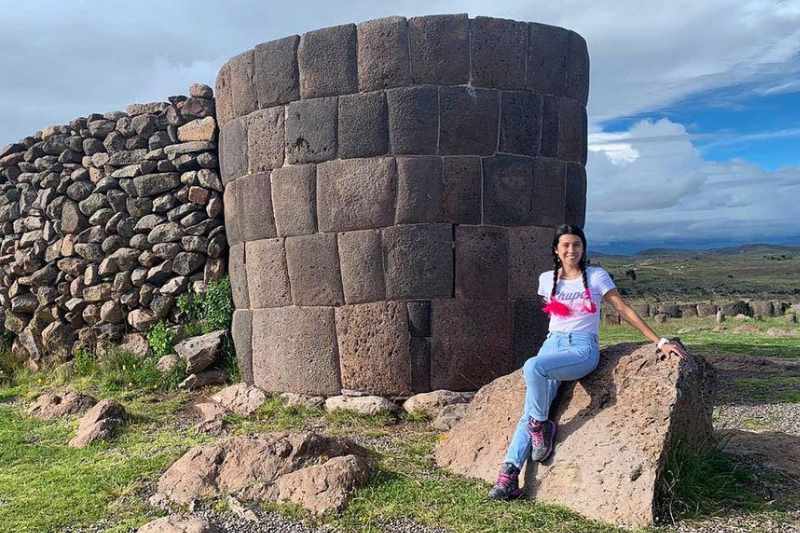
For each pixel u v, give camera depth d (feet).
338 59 24.86
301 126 25.39
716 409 25.12
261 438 17.28
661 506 14.35
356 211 24.59
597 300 15.87
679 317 68.74
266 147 26.32
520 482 15.99
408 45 24.40
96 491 16.99
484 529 13.85
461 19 24.40
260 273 26.81
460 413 22.57
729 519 14.21
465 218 24.36
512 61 24.71
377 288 24.47
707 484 15.58
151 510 15.61
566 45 25.67
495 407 18.38
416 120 24.26
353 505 15.10
